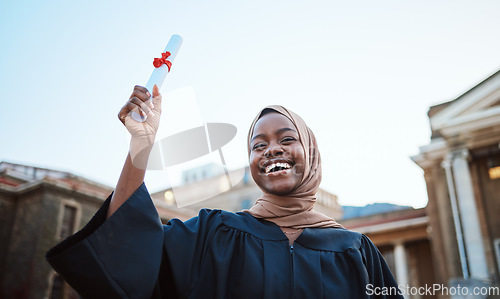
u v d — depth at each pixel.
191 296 1.29
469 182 16.94
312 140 1.70
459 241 16.78
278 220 1.51
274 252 1.39
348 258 1.46
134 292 1.15
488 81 17.41
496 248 16.34
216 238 1.40
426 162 18.36
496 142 16.97
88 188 19.42
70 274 1.12
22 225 17.95
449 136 17.70
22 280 17.08
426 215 19.56
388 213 20.52
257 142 1.58
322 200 20.12
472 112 17.44
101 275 1.12
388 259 20.19
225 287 1.30
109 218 1.17
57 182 17.89
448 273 16.89
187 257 1.34
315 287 1.33
